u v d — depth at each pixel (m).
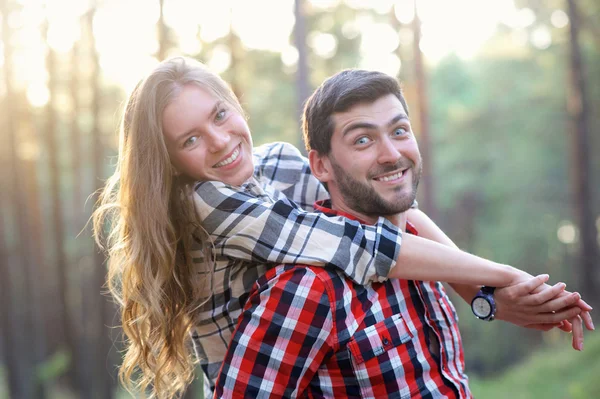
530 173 24.44
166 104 1.67
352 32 20.27
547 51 24.94
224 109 1.71
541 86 24.52
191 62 1.74
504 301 1.66
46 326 17.36
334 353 1.55
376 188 1.62
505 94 26.28
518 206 24.61
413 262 1.61
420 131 13.91
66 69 16.55
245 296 1.68
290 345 1.52
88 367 16.73
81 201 18.67
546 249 24.42
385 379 1.56
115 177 1.81
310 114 1.71
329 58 20.28
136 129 1.68
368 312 1.59
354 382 1.56
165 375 1.78
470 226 26.67
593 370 12.25
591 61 19.56
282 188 1.92
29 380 15.71
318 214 1.61
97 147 15.56
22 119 16.16
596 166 19.38
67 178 19.80
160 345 1.72
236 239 1.61
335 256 1.55
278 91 20.39
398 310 1.64
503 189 25.03
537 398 12.02
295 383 1.52
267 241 1.58
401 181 1.63
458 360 1.75
